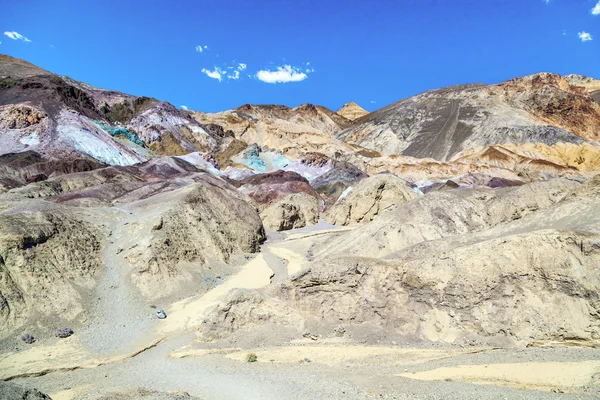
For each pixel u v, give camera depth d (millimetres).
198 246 50750
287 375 26594
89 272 40344
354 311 34031
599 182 38281
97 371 28547
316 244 61125
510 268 30844
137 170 91000
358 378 25469
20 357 29812
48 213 42469
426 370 26125
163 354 31562
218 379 26422
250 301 34719
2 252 35781
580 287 28203
